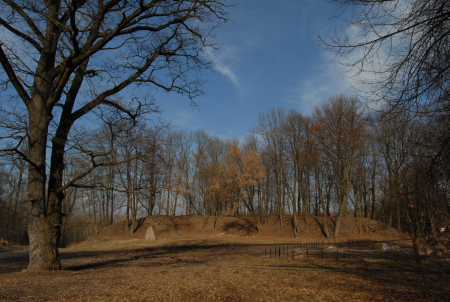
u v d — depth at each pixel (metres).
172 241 33.62
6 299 7.80
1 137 10.55
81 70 13.44
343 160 37.62
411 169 6.89
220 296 8.62
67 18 12.59
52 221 12.16
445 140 5.41
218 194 45.72
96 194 41.56
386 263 15.77
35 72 12.30
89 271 12.98
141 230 42.34
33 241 11.86
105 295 8.46
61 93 12.19
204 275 12.17
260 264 15.89
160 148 13.31
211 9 12.36
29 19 12.07
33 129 11.84
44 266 11.78
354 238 37.38
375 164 33.78
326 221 40.28
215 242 33.03
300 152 42.00
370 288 9.70
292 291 9.34
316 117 40.38
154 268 14.48
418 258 15.27
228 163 41.28
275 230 42.03
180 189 36.66
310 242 33.50
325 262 16.30
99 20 11.60
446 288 9.52
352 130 34.62
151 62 13.56
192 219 46.81
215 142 54.72
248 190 41.44
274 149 42.50
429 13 4.97
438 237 11.23
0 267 14.22
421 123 5.84
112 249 27.47
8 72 11.30
